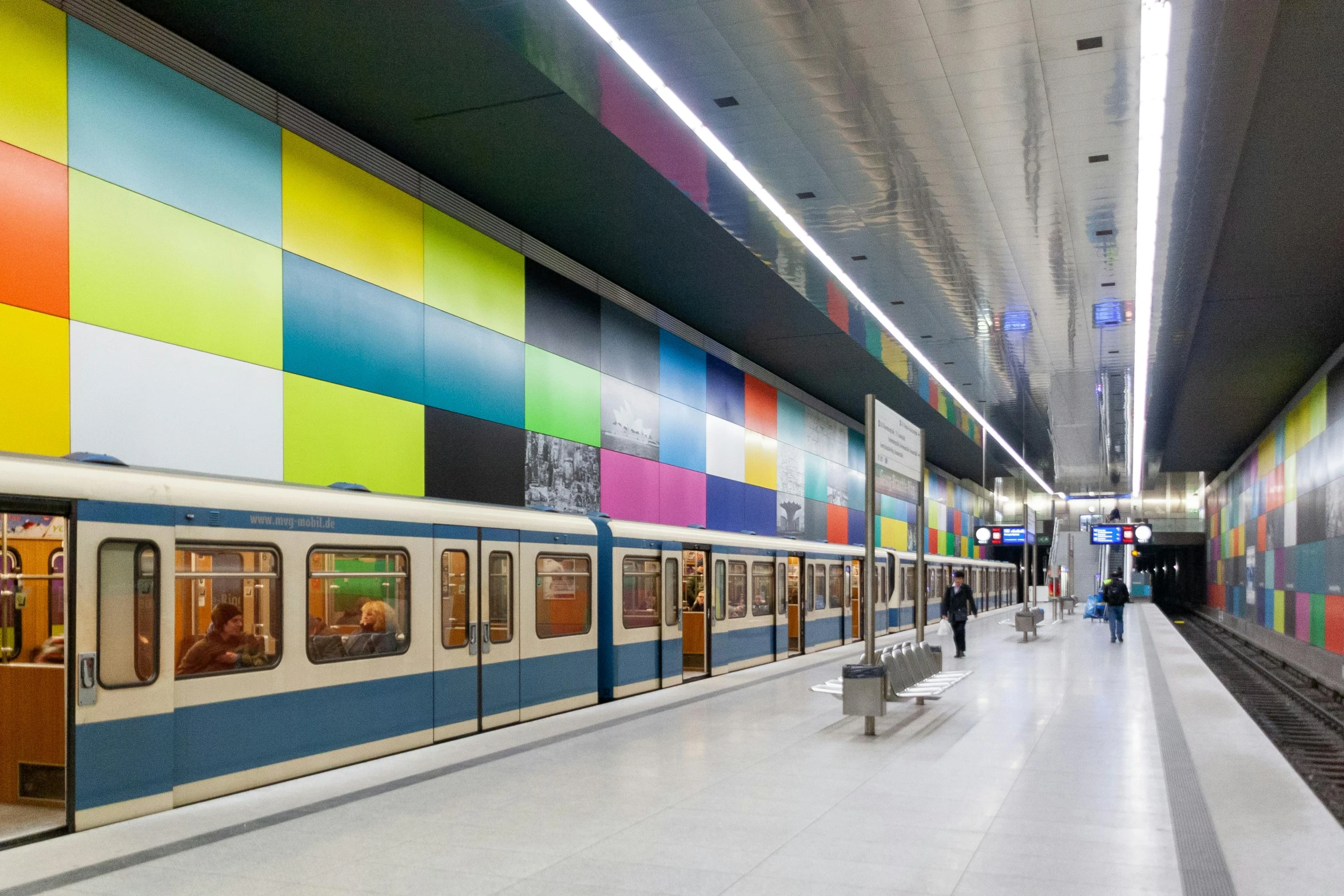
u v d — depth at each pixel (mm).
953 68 11133
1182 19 9961
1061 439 42844
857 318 22719
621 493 20188
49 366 9180
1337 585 24469
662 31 10531
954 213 15688
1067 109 12008
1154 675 17844
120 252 9922
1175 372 28125
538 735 11070
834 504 34125
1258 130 12391
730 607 18531
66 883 5848
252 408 11422
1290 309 20953
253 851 6500
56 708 7125
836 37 10508
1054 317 22172
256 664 8484
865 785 8438
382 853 6449
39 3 9250
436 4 10211
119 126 9984
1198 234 16359
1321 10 9641
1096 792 8195
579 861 6258
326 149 12781
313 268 12438
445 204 15055
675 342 22969
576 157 14070
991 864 6195
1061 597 41594
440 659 10711
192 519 7906
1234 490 49125
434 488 14477
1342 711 20781
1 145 8859
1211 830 7020
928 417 37000
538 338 17391
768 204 15539
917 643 15070
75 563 7012
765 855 6391
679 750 10094
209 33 10844
